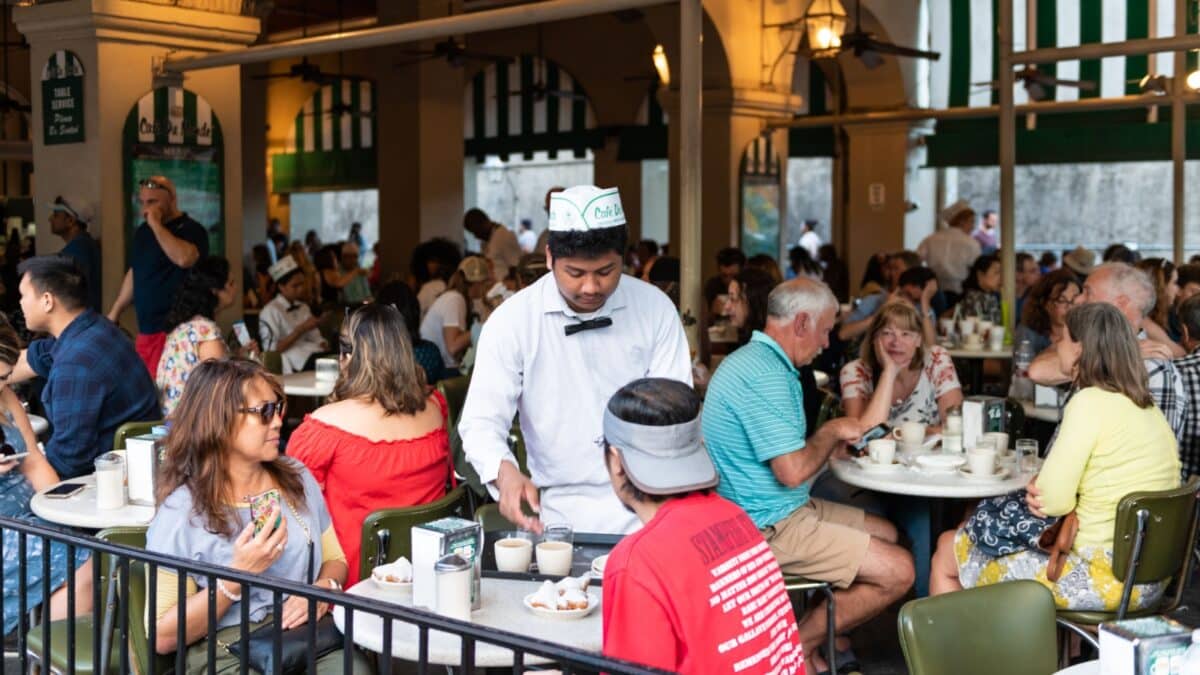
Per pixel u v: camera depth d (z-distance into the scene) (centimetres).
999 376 1140
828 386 805
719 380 418
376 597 301
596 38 1830
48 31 750
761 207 1220
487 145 1978
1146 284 466
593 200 306
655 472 223
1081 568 388
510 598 295
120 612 278
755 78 1191
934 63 1402
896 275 966
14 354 433
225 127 792
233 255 802
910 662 272
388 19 1277
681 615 215
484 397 333
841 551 418
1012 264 819
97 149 739
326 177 2064
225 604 304
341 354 399
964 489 428
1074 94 1323
